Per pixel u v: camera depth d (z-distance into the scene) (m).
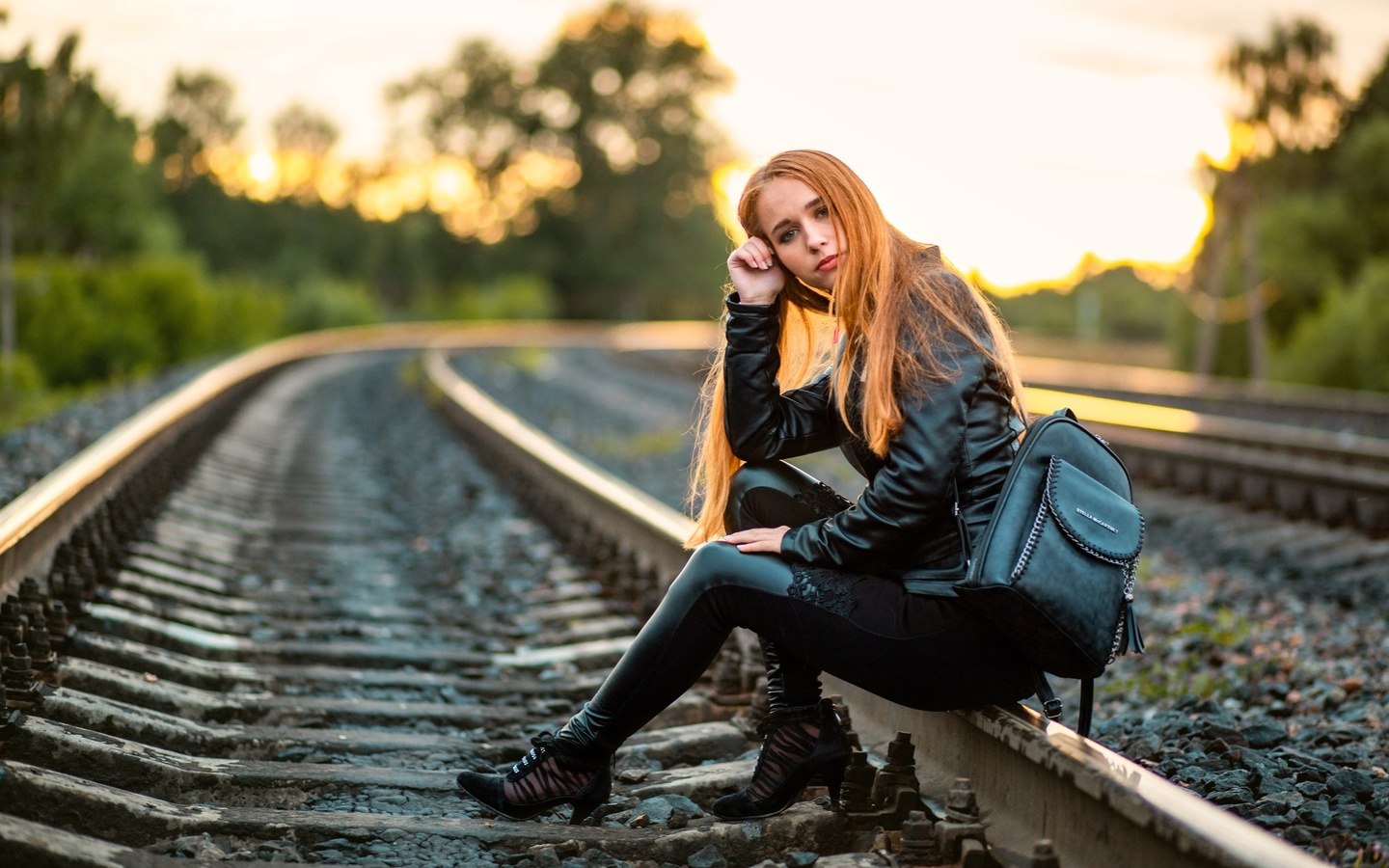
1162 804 2.11
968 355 2.54
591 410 20.88
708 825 2.85
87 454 6.44
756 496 2.92
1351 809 3.06
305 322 45.50
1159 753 3.66
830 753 2.79
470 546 7.23
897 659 2.63
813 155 2.73
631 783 3.33
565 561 6.47
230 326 31.33
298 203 66.75
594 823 3.00
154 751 3.20
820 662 2.69
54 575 4.58
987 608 2.49
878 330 2.58
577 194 77.19
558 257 76.94
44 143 17.08
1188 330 30.20
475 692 4.34
